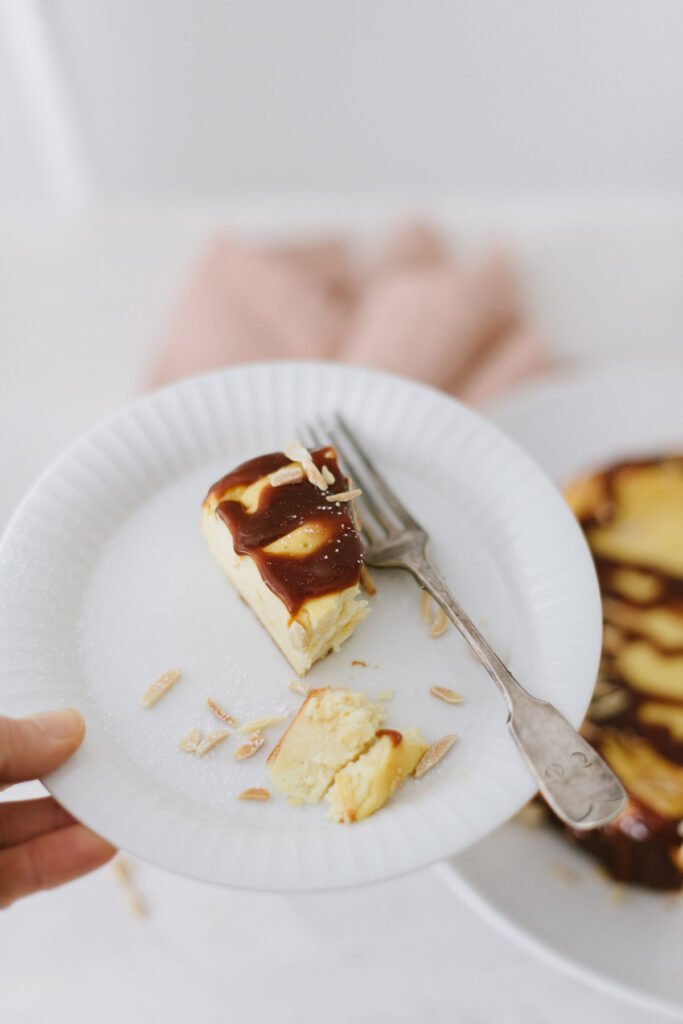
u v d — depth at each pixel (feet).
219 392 1.55
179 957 1.60
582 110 2.88
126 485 1.49
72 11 2.65
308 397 1.56
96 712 1.35
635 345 2.45
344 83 2.85
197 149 3.06
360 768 1.29
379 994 1.58
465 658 1.40
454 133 2.97
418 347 2.21
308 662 1.37
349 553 1.37
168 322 2.41
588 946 1.51
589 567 1.41
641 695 1.73
